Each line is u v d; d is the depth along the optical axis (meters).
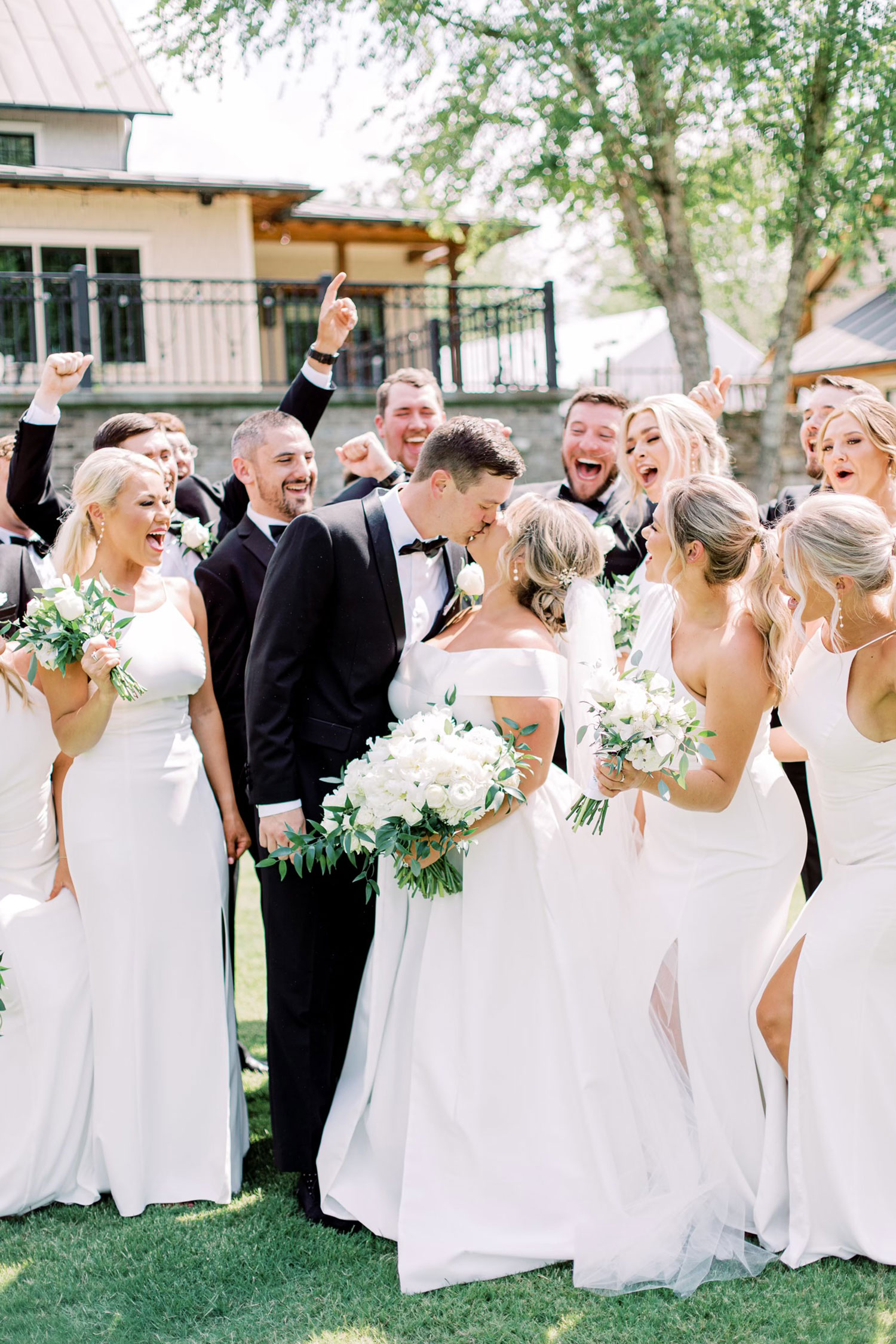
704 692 3.04
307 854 2.96
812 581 2.89
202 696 3.70
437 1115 3.05
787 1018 3.03
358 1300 2.81
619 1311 2.72
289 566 3.18
